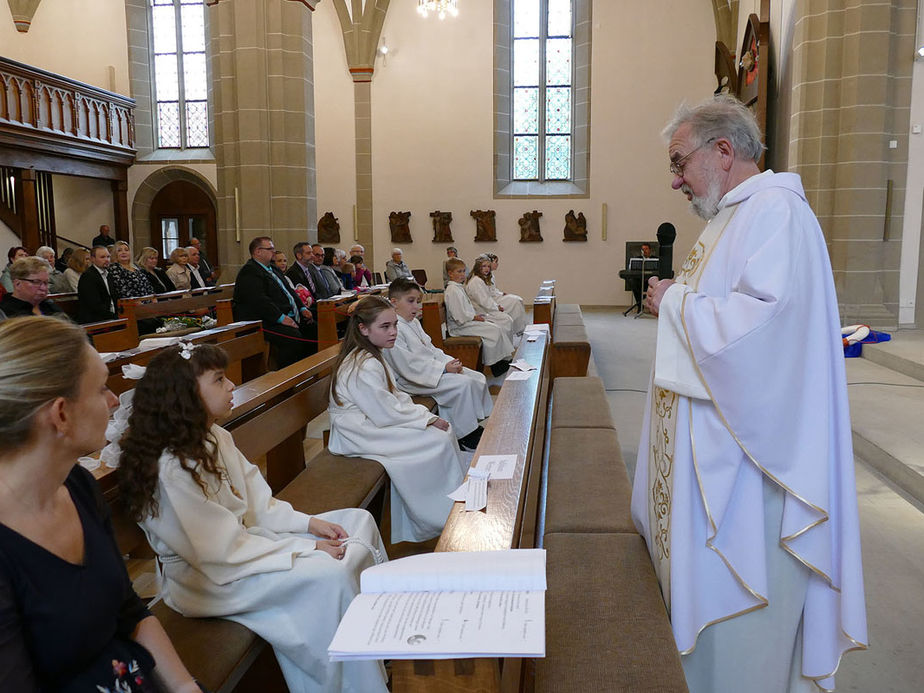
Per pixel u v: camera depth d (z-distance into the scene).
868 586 3.26
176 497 2.19
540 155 16.34
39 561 1.19
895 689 2.54
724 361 1.78
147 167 16.44
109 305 7.97
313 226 12.24
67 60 16.53
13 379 1.14
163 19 16.53
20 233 14.17
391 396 3.75
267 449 3.41
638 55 15.55
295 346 7.62
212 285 12.16
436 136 16.06
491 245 16.23
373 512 3.77
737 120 1.99
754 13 12.77
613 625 1.86
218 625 2.21
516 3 16.02
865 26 8.68
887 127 8.88
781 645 1.96
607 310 15.32
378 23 15.84
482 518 2.07
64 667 1.23
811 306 1.82
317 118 16.25
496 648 1.17
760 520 1.88
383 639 1.22
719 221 2.02
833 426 1.90
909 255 9.05
